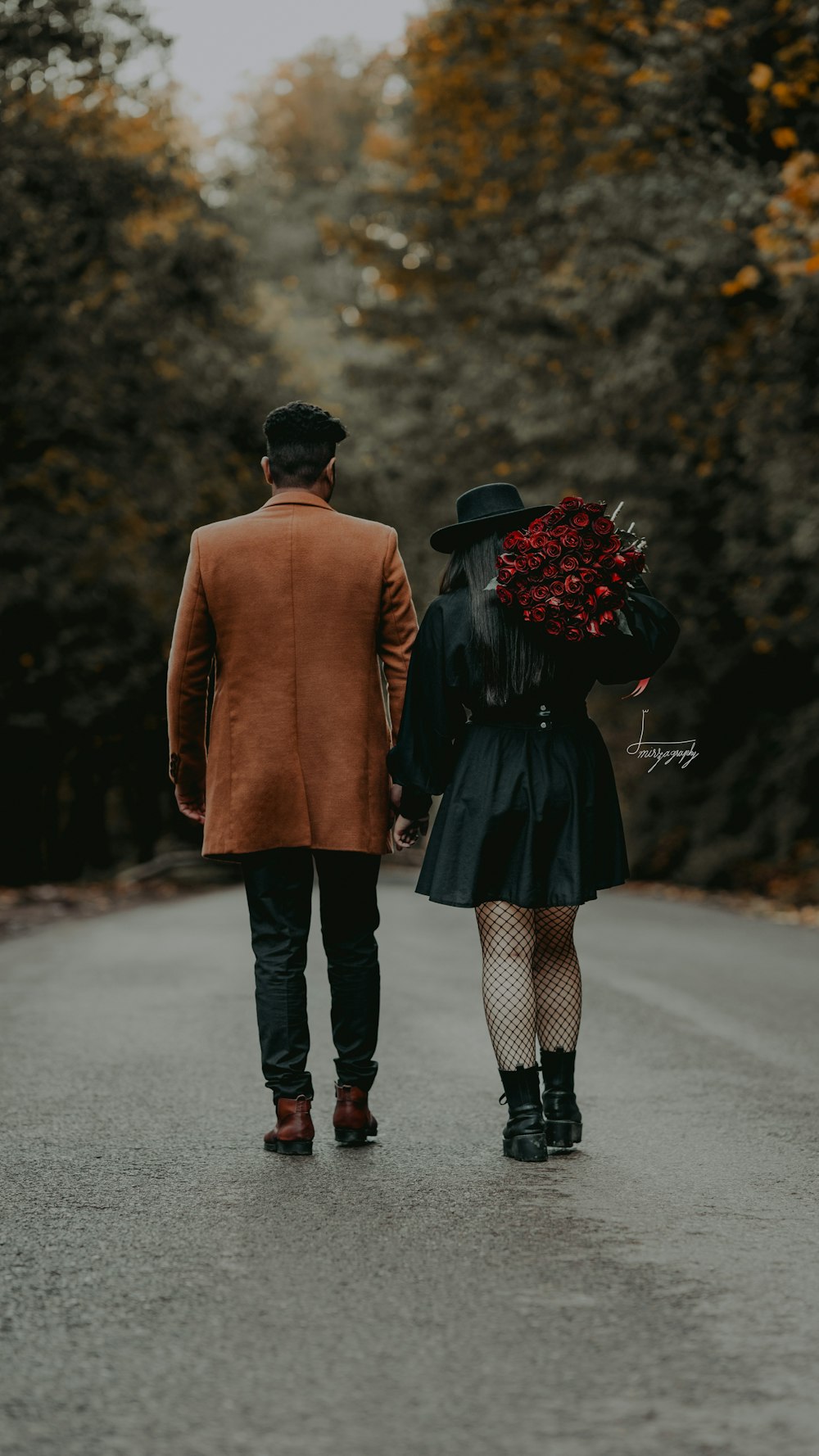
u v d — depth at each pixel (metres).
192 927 16.14
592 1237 4.45
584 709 5.65
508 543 5.41
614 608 5.36
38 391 22.83
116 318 23.73
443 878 5.43
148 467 25.11
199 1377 3.37
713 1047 7.85
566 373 23.28
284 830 5.54
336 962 5.67
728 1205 4.81
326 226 33.34
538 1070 5.52
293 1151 5.49
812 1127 5.96
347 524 5.72
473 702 5.54
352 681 5.66
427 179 29.48
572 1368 3.42
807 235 14.66
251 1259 4.23
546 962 5.65
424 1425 3.11
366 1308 3.82
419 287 31.91
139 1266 4.18
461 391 26.22
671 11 16.73
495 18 23.52
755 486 21.12
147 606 26.95
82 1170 5.25
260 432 27.61
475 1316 3.76
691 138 18.59
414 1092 6.61
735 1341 3.60
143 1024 8.55
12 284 21.84
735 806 26.20
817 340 17.38
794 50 15.83
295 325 38.66
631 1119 6.10
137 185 23.06
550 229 22.97
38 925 17.84
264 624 5.61
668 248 18.69
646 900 22.33
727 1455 2.98
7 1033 8.20
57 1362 3.47
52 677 27.03
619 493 23.83
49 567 24.75
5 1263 4.21
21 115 21.38
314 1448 3.01
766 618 22.17
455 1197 4.89
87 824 31.66
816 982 10.75
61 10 20.45
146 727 30.64
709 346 19.53
